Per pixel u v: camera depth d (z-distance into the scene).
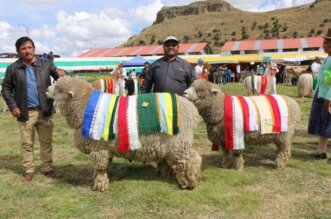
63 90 5.09
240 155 6.05
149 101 5.00
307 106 14.68
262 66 33.34
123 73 14.71
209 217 4.38
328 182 5.54
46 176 5.93
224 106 5.79
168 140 4.97
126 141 4.88
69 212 4.54
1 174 6.12
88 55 63.31
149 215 4.44
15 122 11.97
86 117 4.97
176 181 5.53
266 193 5.13
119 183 5.39
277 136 5.98
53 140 8.72
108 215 4.46
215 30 120.25
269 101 5.96
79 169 6.35
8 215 4.50
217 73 32.44
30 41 5.63
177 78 5.74
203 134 9.18
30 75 5.66
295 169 6.18
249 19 125.50
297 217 4.39
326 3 118.06
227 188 5.22
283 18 116.31
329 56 6.48
